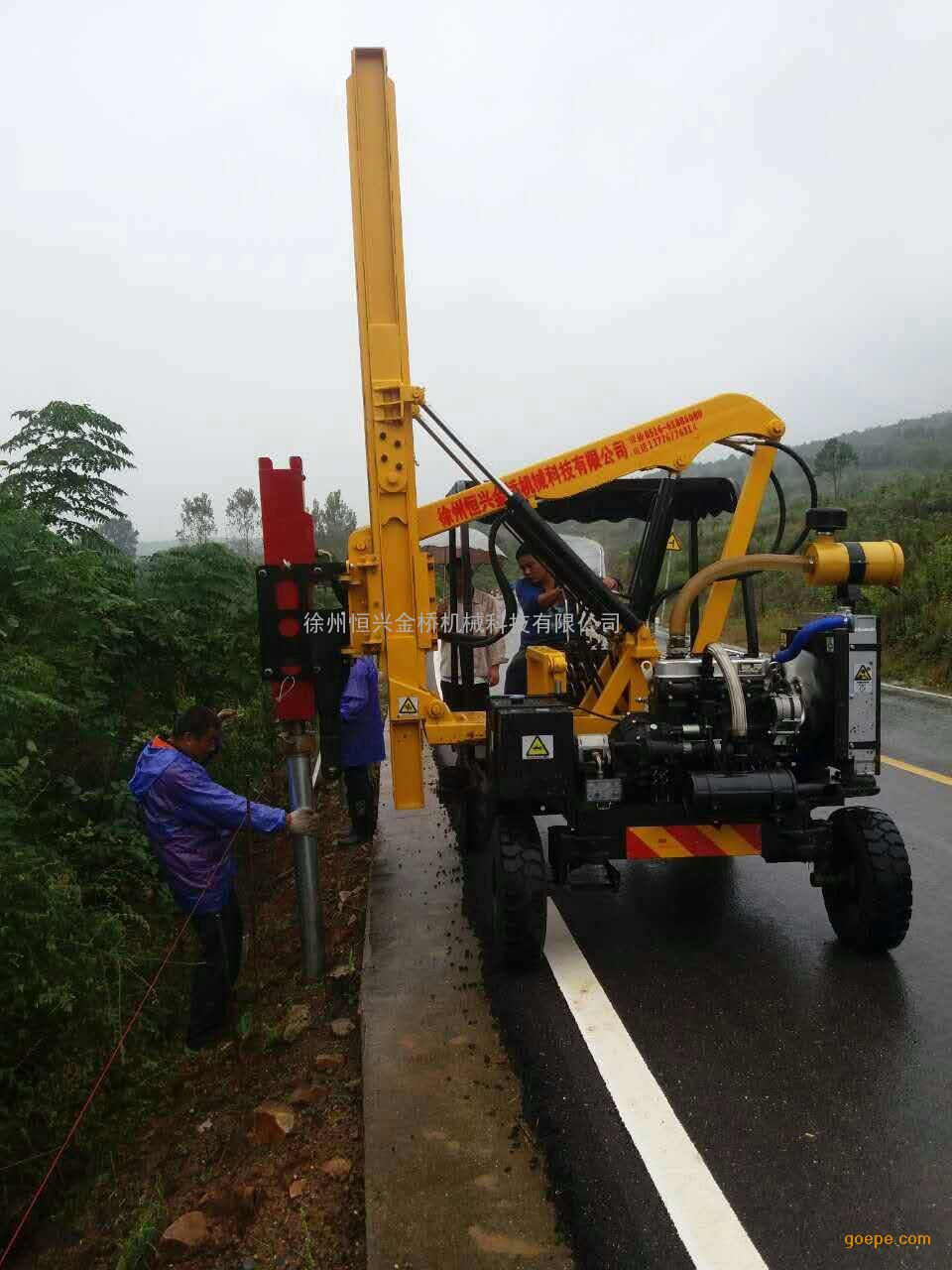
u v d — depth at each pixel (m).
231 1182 2.85
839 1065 3.26
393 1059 3.35
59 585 5.21
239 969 4.16
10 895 3.39
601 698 4.59
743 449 4.91
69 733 5.09
